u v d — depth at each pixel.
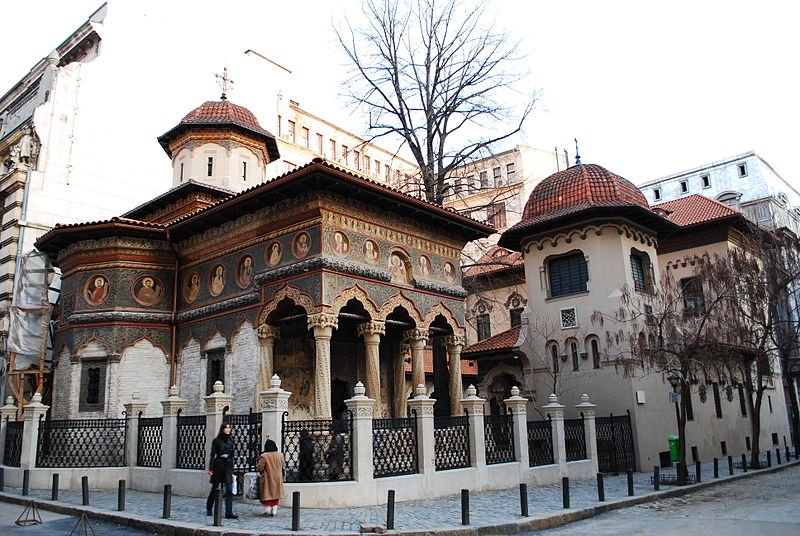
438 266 21.66
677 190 53.75
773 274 26.09
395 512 12.95
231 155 27.89
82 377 21.05
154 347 21.61
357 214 18.70
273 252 18.86
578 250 25.78
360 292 18.16
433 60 28.94
